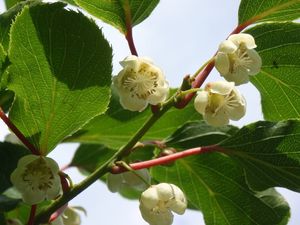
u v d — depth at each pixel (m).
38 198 0.19
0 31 0.20
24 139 0.19
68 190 0.19
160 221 0.20
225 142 0.21
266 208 0.24
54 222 0.20
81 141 0.26
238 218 0.24
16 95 0.19
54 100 0.19
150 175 0.24
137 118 0.25
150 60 0.20
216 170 0.24
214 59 0.20
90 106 0.19
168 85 0.20
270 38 0.22
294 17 0.22
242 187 0.24
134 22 0.21
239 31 0.22
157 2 0.21
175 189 0.20
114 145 0.26
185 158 0.24
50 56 0.18
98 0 0.20
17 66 0.18
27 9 0.18
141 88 0.19
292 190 0.21
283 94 0.23
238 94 0.20
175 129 0.26
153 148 0.25
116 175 0.22
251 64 0.20
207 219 0.24
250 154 0.21
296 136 0.21
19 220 0.23
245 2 0.22
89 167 0.27
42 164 0.19
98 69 0.19
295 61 0.22
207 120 0.20
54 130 0.19
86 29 0.18
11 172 0.19
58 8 0.18
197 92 0.20
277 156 0.21
